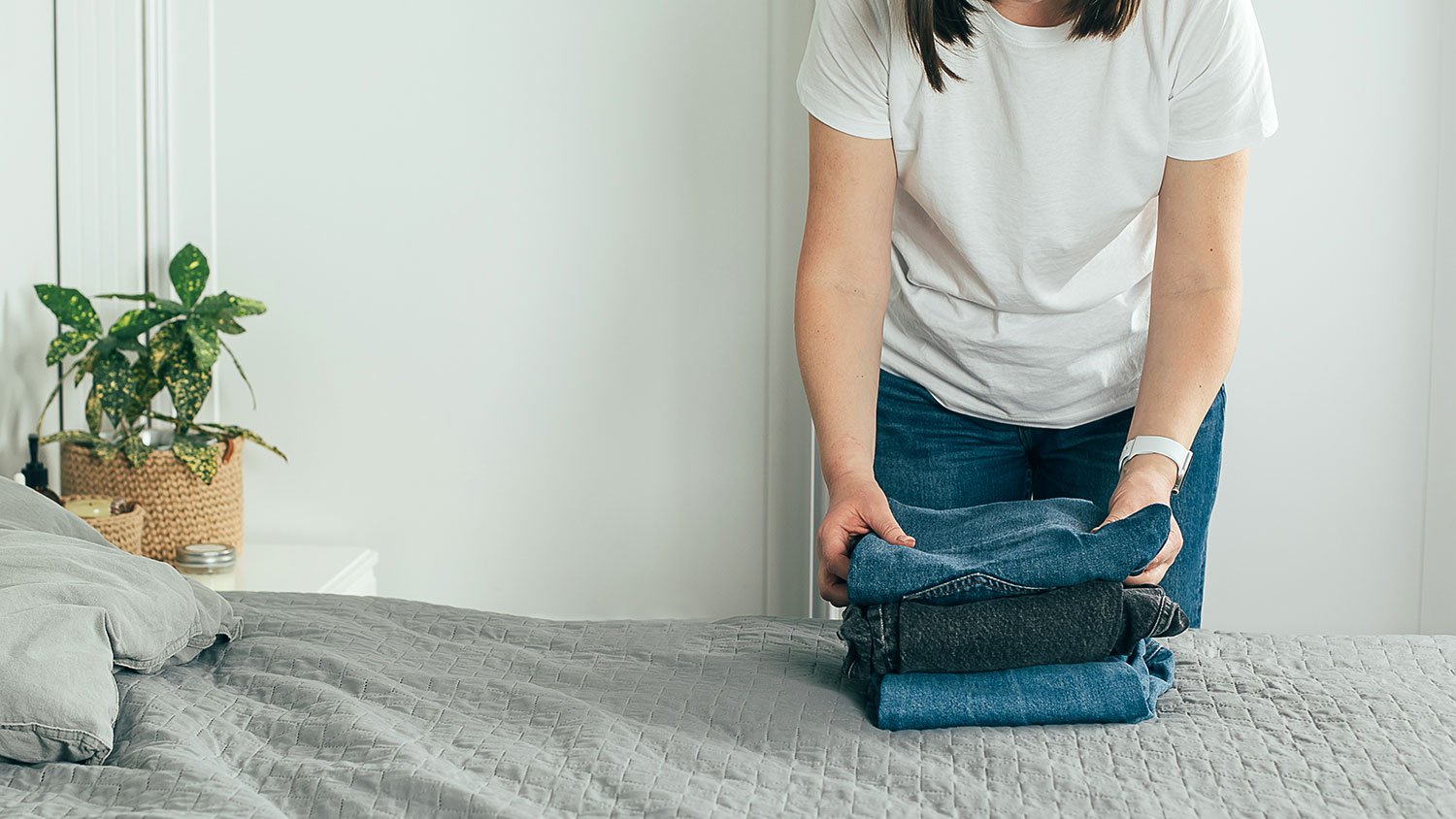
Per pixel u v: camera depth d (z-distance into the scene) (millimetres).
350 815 891
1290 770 940
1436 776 925
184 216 2318
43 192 2178
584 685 1167
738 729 1048
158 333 2109
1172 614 1062
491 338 2307
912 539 1107
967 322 1458
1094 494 1513
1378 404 2115
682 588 2328
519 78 2238
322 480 2369
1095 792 910
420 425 2340
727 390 2271
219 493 2121
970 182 1335
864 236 1363
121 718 1071
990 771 952
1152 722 1043
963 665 1050
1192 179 1291
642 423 2299
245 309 2131
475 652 1259
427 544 2365
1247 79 1249
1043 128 1286
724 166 2215
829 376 1329
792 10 2158
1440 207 2055
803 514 2268
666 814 880
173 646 1185
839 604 1182
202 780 924
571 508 2332
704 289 2250
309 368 2346
